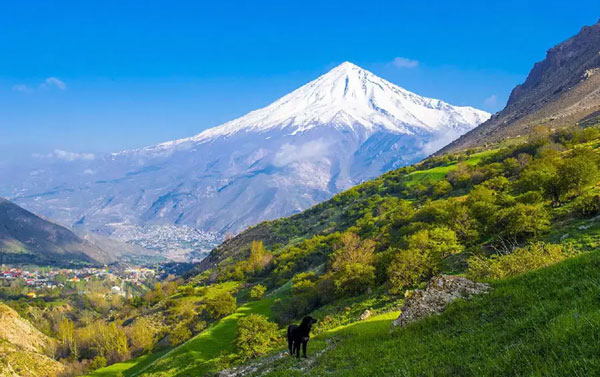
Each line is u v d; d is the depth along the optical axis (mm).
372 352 20547
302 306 82875
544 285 18734
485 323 17609
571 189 71125
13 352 111500
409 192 172750
